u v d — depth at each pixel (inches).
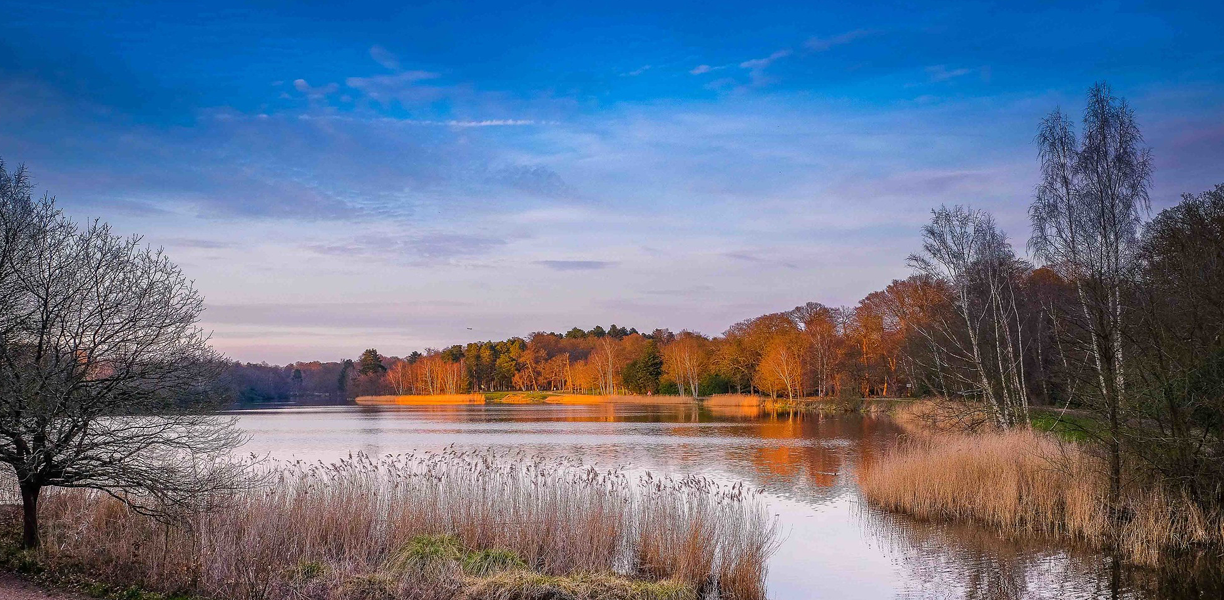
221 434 557.6
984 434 1179.3
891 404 2647.6
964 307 1327.5
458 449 1524.4
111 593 450.0
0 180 514.9
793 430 1985.7
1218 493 681.0
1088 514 725.9
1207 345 684.1
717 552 608.7
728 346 4220.0
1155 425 728.3
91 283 520.1
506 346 6781.5
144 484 516.7
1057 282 1414.9
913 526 781.3
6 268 509.7
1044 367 1496.1
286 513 601.3
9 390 480.4
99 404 514.9
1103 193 775.1
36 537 522.3
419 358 7460.6
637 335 5935.0
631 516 652.7
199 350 554.3
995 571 623.8
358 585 478.6
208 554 486.0
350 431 2185.0
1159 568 625.0
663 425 2282.2
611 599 485.7
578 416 3002.0
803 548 695.1
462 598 466.9
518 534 597.9
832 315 3705.7
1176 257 770.8
